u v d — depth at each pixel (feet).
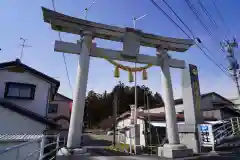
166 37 37.01
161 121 67.21
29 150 26.58
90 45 31.40
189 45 39.06
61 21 30.07
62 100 108.58
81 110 28.14
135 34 34.12
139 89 169.37
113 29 32.73
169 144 32.65
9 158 24.85
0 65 49.78
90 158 30.81
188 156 32.12
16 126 44.32
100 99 208.44
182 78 52.34
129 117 80.53
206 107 101.81
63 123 99.50
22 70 52.13
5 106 44.27
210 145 42.86
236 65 53.98
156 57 37.11
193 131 45.39
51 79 54.19
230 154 36.37
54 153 37.35
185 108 49.96
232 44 54.29
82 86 29.01
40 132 45.73
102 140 107.86
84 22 31.09
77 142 27.02
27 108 50.11
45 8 28.53
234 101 110.42
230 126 53.26
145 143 61.87
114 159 29.99
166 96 34.73
